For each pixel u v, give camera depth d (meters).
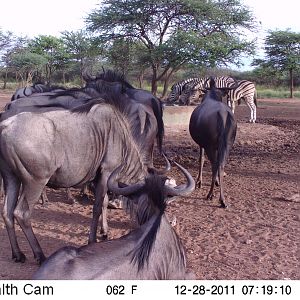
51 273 2.34
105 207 4.76
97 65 25.23
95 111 4.21
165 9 18.09
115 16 17.97
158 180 2.87
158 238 2.65
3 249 4.49
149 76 30.44
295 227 5.18
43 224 5.23
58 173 4.10
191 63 18.00
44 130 3.95
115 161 4.27
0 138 3.94
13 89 33.78
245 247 4.60
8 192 4.12
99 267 2.38
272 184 7.17
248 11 18.58
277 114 18.62
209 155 6.18
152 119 5.67
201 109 6.29
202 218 5.46
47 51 35.69
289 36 33.19
